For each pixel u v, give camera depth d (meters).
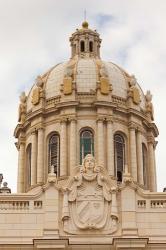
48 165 74.81
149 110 80.00
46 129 76.38
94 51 85.44
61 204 58.72
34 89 78.94
